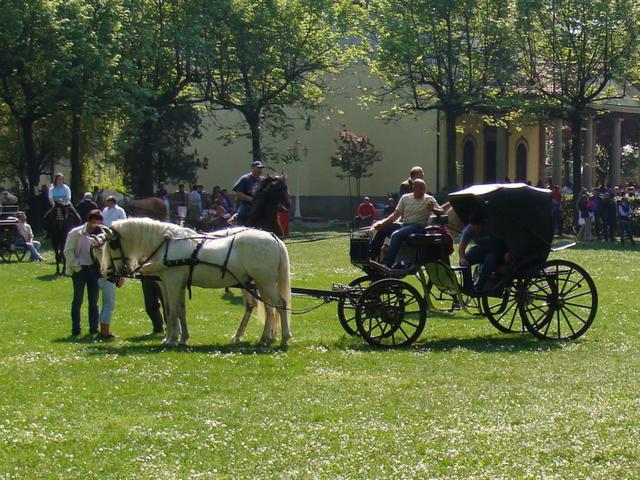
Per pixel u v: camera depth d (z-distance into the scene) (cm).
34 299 2461
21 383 1406
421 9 6081
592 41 6025
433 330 1980
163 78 5866
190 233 1775
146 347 1744
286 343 1759
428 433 1131
